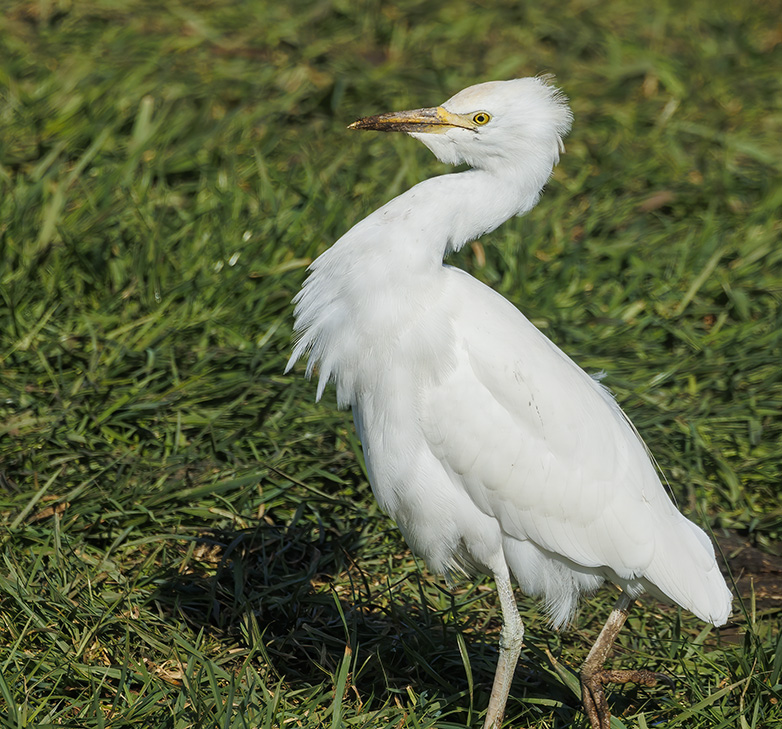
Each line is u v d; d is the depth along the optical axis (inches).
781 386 420.5
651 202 547.2
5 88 583.8
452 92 633.6
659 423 399.2
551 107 277.0
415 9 736.3
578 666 307.7
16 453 353.1
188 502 344.2
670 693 291.6
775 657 283.9
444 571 289.7
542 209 522.9
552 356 275.1
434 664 301.9
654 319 450.6
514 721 289.6
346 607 321.1
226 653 289.4
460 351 267.1
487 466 268.1
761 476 387.5
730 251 500.4
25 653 275.7
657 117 629.9
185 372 393.4
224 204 476.7
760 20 775.7
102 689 273.6
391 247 266.1
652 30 745.6
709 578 277.1
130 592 308.0
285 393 386.9
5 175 478.6
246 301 429.7
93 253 440.5
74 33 654.5
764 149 604.4
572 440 268.2
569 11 759.7
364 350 269.1
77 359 395.9
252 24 701.9
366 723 267.0
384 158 550.6
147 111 534.3
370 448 277.1
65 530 325.7
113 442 370.6
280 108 588.7
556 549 273.6
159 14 698.2
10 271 431.2
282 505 356.2
